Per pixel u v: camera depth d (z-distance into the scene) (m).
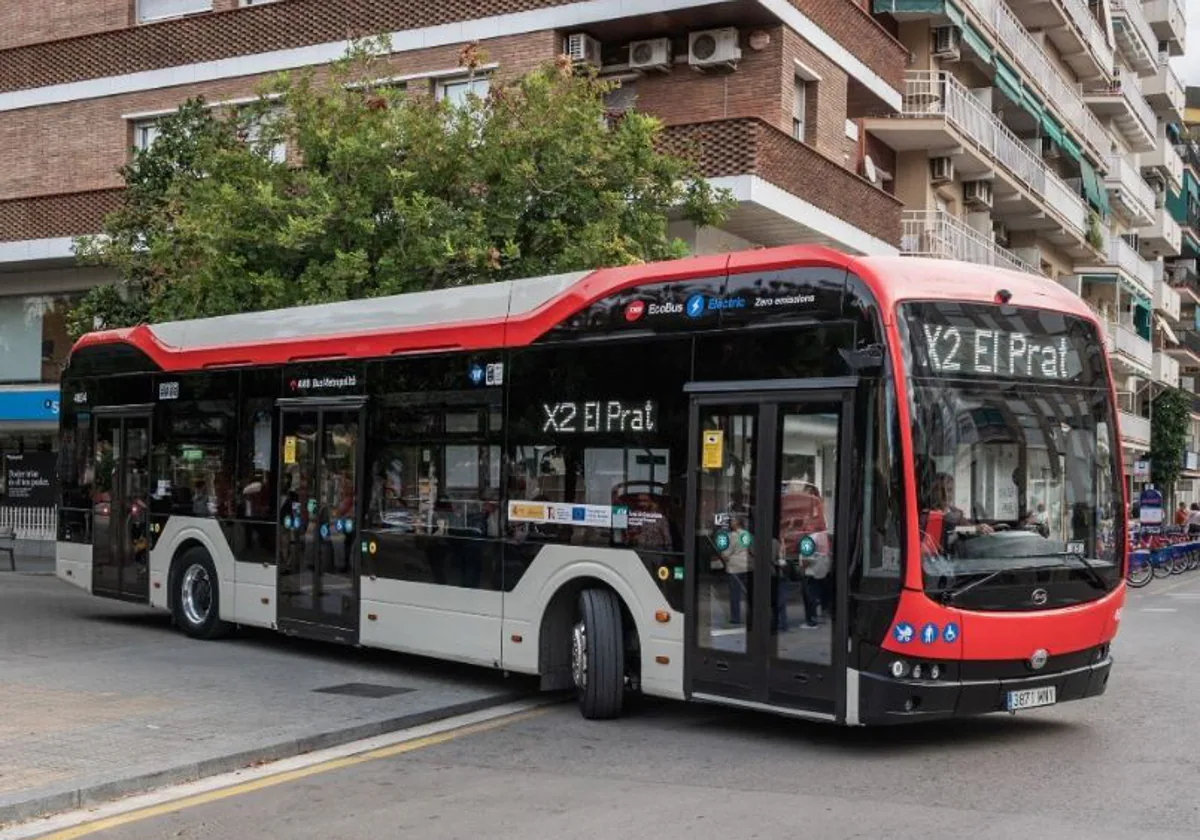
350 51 17.78
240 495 13.10
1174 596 23.30
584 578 9.77
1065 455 8.72
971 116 28.73
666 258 16.11
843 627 8.05
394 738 9.06
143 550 14.43
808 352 8.43
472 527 10.57
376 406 11.59
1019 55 34.25
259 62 23.17
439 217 14.91
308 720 9.17
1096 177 45.97
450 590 10.70
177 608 13.87
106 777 7.37
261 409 12.93
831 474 8.22
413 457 11.18
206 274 15.22
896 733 9.02
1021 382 8.56
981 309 8.46
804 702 8.25
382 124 15.70
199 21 23.92
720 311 8.96
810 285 8.48
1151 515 32.97
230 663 11.97
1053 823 6.54
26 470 24.52
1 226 24.83
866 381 8.09
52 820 6.87
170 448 14.14
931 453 8.02
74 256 24.02
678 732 9.16
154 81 24.45
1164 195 62.53
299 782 7.75
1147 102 60.38
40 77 25.81
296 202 15.26
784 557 8.42
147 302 19.14
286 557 12.47
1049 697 8.36
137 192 19.50
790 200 19.69
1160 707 10.02
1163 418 58.31
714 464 8.87
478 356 10.66
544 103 15.46
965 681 8.02
